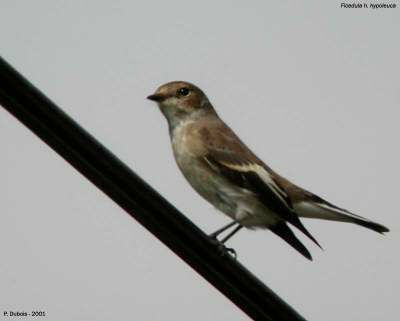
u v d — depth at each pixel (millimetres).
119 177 9188
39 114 8625
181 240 9812
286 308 10234
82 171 9117
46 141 8844
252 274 10094
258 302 10141
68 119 8781
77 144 8883
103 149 9031
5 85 8375
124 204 9445
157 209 9523
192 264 10039
